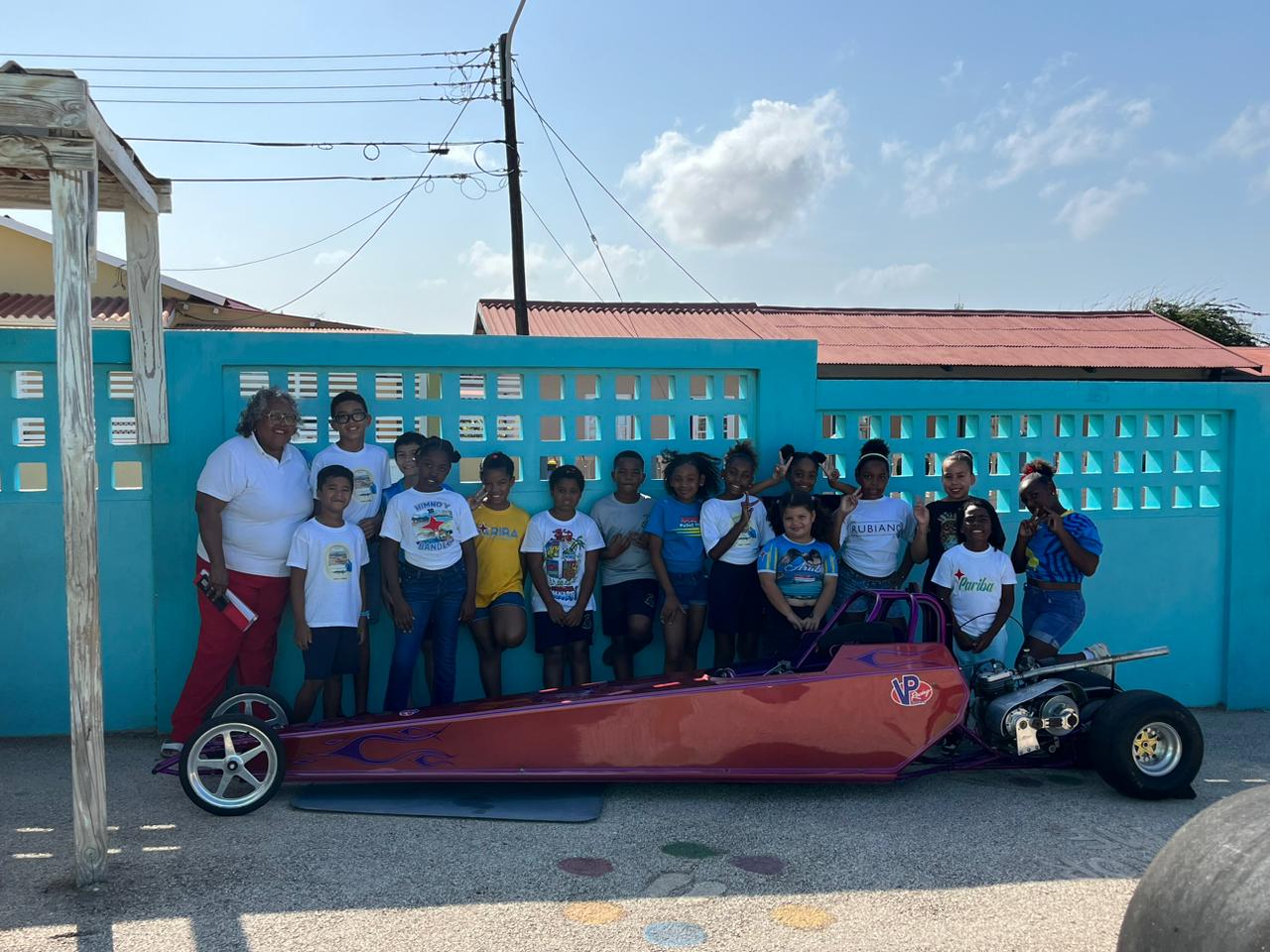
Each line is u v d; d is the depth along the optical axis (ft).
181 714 17.75
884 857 14.16
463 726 15.87
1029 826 15.47
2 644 18.99
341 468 17.56
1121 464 23.71
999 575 18.98
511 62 61.26
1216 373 60.75
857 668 16.61
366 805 15.72
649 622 20.33
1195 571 23.73
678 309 68.44
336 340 19.67
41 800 15.72
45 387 19.04
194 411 19.29
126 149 16.01
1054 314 71.20
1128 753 16.43
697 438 23.07
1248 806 9.45
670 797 16.60
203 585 17.51
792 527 19.53
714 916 12.23
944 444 22.82
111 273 54.44
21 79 12.01
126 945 11.18
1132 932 9.46
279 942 11.34
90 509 12.52
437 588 18.57
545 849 14.24
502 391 21.42
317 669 17.51
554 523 19.66
